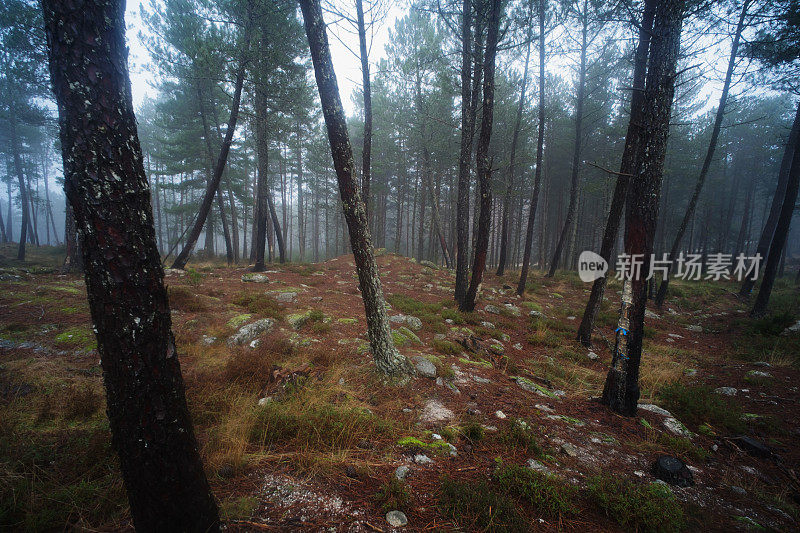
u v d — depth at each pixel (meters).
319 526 2.17
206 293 8.17
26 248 24.05
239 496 2.40
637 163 4.29
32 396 3.42
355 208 4.28
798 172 10.15
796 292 14.88
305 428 3.17
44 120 15.19
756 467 3.70
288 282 11.45
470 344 6.55
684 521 2.63
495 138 19.73
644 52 7.26
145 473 1.66
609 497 2.67
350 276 14.38
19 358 4.12
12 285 7.49
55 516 2.13
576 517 2.53
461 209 10.19
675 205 31.39
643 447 3.73
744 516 2.82
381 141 23.28
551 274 18.45
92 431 2.94
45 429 2.96
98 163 1.50
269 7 10.13
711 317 12.01
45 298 6.48
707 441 4.15
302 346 5.45
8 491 2.27
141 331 1.60
